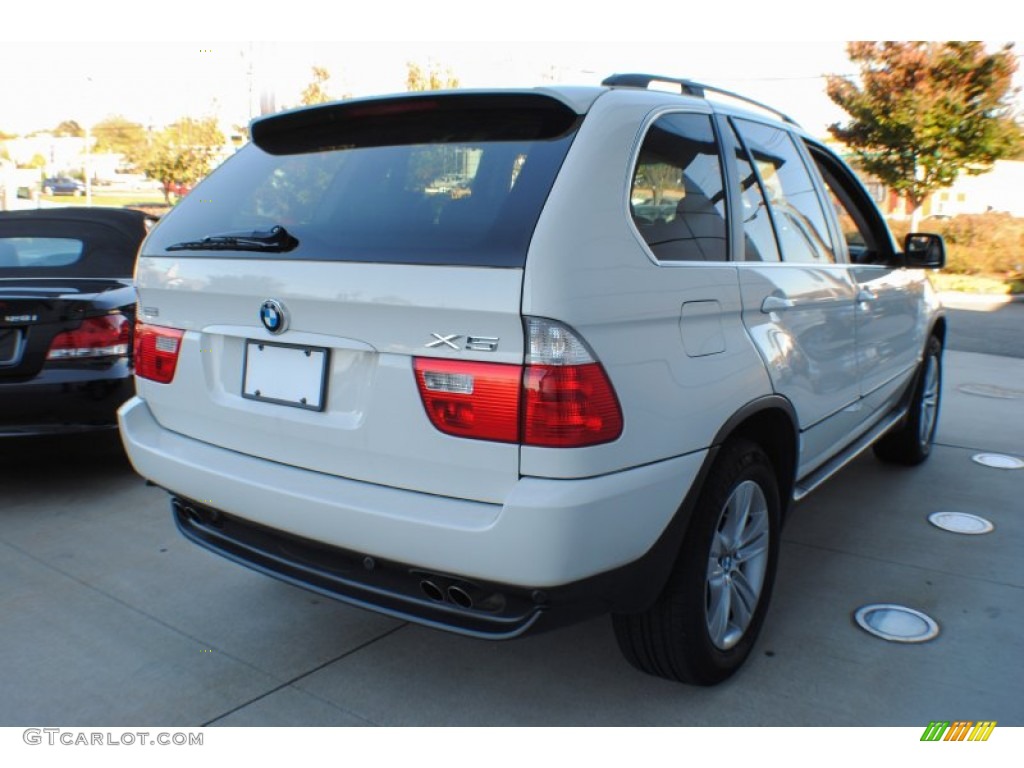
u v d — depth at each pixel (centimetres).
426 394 225
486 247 220
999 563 394
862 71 2127
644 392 233
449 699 280
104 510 446
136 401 310
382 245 237
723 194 293
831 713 273
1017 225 2211
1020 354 1038
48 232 522
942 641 320
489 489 222
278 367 259
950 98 1984
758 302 290
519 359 214
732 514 281
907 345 471
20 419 432
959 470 538
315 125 299
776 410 300
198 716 269
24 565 378
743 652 295
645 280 237
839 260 385
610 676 295
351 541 238
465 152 253
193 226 294
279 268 251
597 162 236
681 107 285
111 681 288
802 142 377
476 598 230
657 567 245
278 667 298
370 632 323
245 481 259
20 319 424
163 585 360
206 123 3141
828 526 439
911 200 2239
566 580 218
